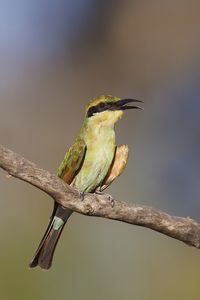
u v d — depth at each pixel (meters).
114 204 9.30
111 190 15.16
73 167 10.79
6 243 12.48
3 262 12.12
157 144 16.70
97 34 18.16
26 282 11.99
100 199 9.25
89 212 9.26
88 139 10.84
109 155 10.80
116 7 18.22
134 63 18.08
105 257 13.06
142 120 17.09
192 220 9.56
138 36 18.17
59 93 17.64
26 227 13.11
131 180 15.55
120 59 18.09
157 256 13.48
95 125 10.84
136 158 16.47
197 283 13.28
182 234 9.54
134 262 13.24
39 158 16.56
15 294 11.84
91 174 10.82
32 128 16.92
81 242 12.96
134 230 13.54
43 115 17.20
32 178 8.81
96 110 10.91
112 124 10.88
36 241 12.80
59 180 8.95
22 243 12.57
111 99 10.98
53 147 16.78
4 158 8.59
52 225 10.41
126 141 16.73
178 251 13.58
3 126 16.72
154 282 13.23
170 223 9.47
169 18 18.19
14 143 16.59
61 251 12.65
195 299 13.12
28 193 14.02
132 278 13.09
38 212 13.66
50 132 17.00
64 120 17.33
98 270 12.84
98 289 12.57
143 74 18.00
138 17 18.20
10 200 13.92
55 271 12.32
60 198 9.11
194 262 13.51
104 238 13.23
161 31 18.19
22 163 8.68
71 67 17.94
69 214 10.34
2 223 13.05
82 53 18.03
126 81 17.98
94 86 17.94
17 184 14.12
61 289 12.22
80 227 13.15
